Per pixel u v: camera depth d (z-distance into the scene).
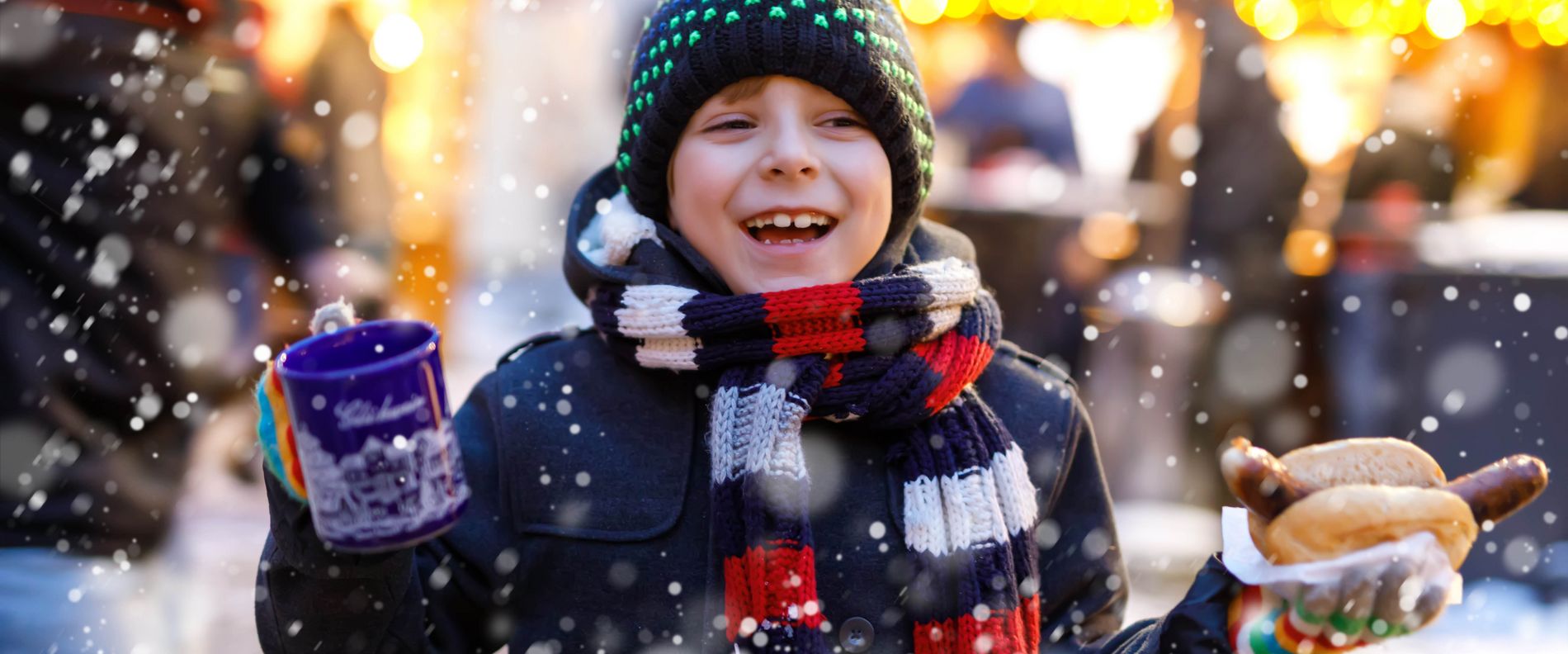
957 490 1.62
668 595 1.62
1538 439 3.87
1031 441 1.75
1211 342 4.48
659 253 1.71
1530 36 5.41
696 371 1.68
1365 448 1.28
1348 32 4.50
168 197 2.73
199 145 2.87
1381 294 4.08
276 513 1.36
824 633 1.58
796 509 1.56
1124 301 4.61
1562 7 5.38
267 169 3.86
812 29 1.61
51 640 2.45
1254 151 4.45
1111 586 1.78
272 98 3.83
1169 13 7.79
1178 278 4.58
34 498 2.55
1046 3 7.71
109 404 2.61
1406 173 4.39
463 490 1.30
